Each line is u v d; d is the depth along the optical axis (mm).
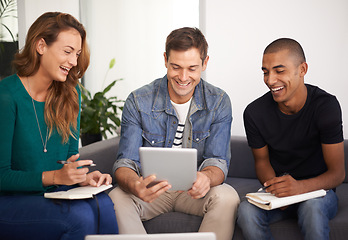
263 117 1937
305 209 1652
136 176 1765
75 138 1865
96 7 3930
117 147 2557
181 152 1494
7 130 1605
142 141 1997
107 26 3914
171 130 1958
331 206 1729
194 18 3584
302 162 1925
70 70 1798
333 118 1787
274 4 2936
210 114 1941
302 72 1823
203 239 997
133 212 1739
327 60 2846
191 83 1814
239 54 3070
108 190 2205
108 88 3252
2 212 1497
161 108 1959
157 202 1869
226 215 1708
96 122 3154
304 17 2871
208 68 3168
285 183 1696
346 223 1727
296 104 1858
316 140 1880
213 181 1767
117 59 3926
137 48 3846
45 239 1488
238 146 2580
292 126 1889
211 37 3139
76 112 1838
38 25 1639
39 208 1504
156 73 3830
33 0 4051
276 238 1751
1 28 3855
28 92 1703
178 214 1880
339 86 2834
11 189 1568
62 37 1630
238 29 3053
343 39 2791
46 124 1738
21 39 4016
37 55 1659
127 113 1981
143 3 3754
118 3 3844
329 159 1830
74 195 1522
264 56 1836
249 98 3080
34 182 1559
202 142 1950
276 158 1991
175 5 3629
